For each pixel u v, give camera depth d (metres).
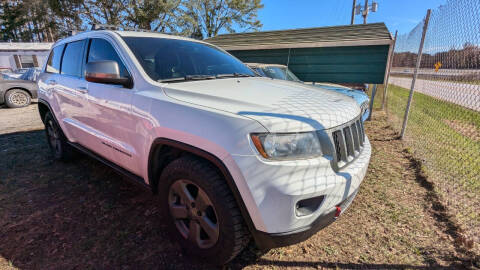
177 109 1.90
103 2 22.83
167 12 23.70
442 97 5.49
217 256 1.89
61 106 3.43
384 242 2.31
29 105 9.97
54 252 2.15
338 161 1.83
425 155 4.29
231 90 2.17
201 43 3.36
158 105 2.02
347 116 2.00
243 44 8.72
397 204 2.90
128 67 2.38
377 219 2.64
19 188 3.24
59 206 2.84
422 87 6.75
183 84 2.26
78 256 2.11
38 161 4.13
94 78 2.22
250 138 1.57
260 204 1.57
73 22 24.91
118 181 3.43
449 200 2.95
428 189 3.23
